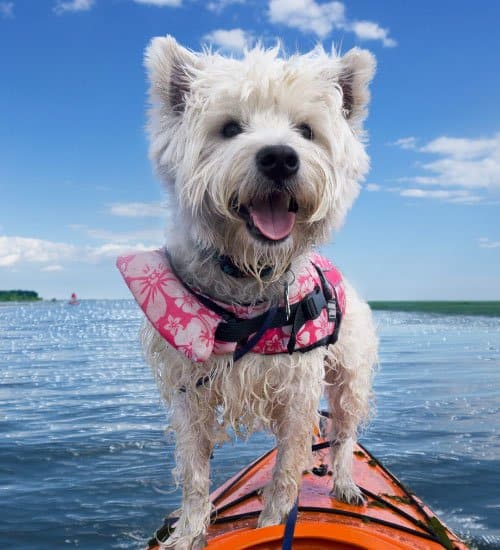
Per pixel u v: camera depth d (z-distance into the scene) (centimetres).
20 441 103
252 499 52
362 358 55
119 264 45
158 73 44
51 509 74
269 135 39
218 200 40
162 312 43
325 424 60
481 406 132
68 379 177
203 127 42
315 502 53
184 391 46
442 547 46
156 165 46
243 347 43
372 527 48
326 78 45
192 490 45
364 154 47
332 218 43
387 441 102
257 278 41
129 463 91
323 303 46
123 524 70
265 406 46
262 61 43
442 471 87
